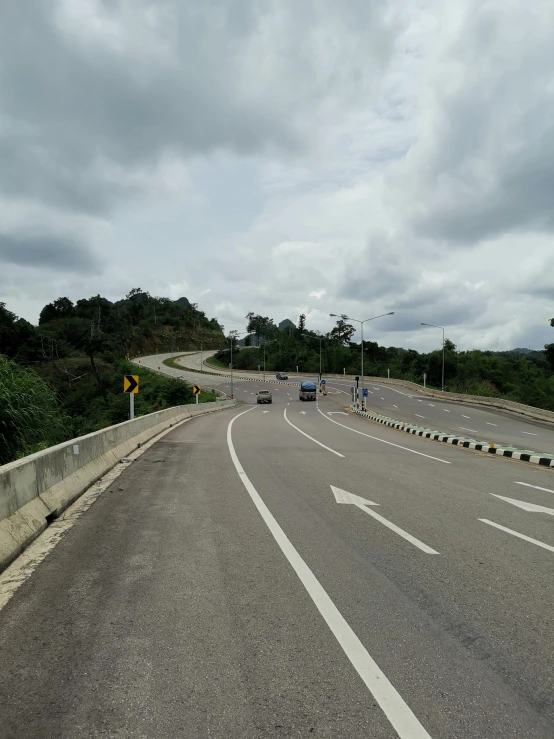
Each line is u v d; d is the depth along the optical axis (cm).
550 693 330
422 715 306
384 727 295
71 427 1645
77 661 364
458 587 510
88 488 1002
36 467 758
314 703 317
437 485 1093
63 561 578
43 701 318
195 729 293
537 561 593
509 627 423
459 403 5600
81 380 8262
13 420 1270
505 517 811
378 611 451
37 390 1399
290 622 427
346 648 384
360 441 2092
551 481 1185
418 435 2539
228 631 410
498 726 297
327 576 535
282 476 1167
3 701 318
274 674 349
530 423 3781
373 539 675
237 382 9931
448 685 337
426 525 752
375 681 341
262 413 4391
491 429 3272
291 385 9125
